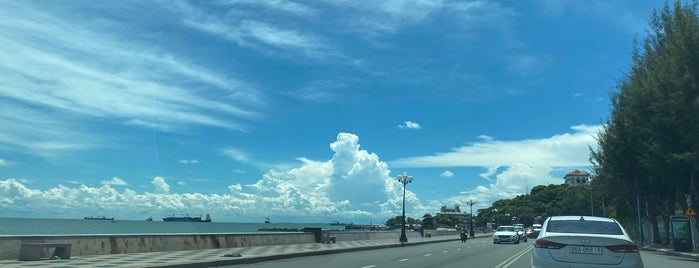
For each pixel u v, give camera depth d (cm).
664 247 4366
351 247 3384
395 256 2738
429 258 2566
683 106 2958
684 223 3419
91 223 10431
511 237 4931
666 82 3095
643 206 5328
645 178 4153
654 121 3275
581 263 1111
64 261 1748
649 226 6069
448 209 15712
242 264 2088
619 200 5666
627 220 6500
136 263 1741
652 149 3409
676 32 3025
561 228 1219
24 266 1545
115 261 1797
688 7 3033
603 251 1112
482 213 17338
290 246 3325
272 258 2384
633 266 1095
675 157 3141
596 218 1270
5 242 1736
